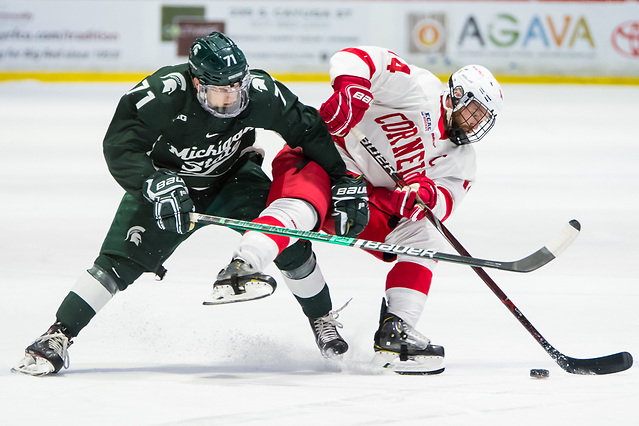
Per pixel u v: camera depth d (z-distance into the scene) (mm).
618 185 26125
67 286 14336
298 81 49656
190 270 15695
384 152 11039
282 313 12867
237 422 7730
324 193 9984
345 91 10422
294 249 10133
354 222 9961
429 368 9844
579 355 10758
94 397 8547
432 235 10703
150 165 9367
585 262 16453
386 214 10938
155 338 11414
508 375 9766
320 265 16266
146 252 9914
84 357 10500
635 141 35062
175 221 9211
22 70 49750
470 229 19828
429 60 49938
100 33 49406
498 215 21562
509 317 12664
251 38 49219
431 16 49562
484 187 25719
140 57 49562
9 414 7910
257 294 8766
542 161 30719
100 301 9812
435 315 12773
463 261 9773
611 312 12938
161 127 9352
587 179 27188
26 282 14594
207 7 49031
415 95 10844
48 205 22375
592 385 9266
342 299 13781
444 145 11078
